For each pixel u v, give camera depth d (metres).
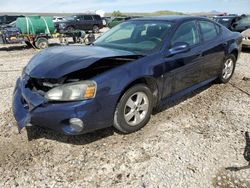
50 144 3.78
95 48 4.35
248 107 5.04
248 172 3.19
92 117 3.44
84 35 16.31
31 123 3.62
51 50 4.27
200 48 4.97
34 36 15.73
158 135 4.00
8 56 12.79
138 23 5.00
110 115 3.63
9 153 3.60
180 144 3.77
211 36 5.43
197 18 5.18
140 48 4.34
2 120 4.53
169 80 4.37
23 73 4.12
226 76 6.21
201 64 5.06
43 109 3.43
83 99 3.36
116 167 3.30
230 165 3.32
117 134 4.02
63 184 3.04
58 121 3.39
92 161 3.42
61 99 3.36
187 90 4.92
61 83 3.42
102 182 3.06
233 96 5.58
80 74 3.46
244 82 6.53
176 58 4.40
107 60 3.71
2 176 3.17
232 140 3.88
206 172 3.19
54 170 3.27
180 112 4.79
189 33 4.87
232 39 5.98
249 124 4.37
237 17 15.59
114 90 3.54
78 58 3.72
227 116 4.65
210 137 3.96
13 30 15.32
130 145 3.75
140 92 3.96
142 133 4.05
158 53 4.17
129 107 3.89
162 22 4.78
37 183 3.06
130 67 3.75
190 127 4.26
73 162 3.40
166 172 3.20
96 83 3.41
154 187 2.96
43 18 15.97
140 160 3.43
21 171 3.25
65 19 26.11
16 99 3.94
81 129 3.45
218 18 16.14
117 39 4.79
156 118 4.53
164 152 3.58
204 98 5.45
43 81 3.55
